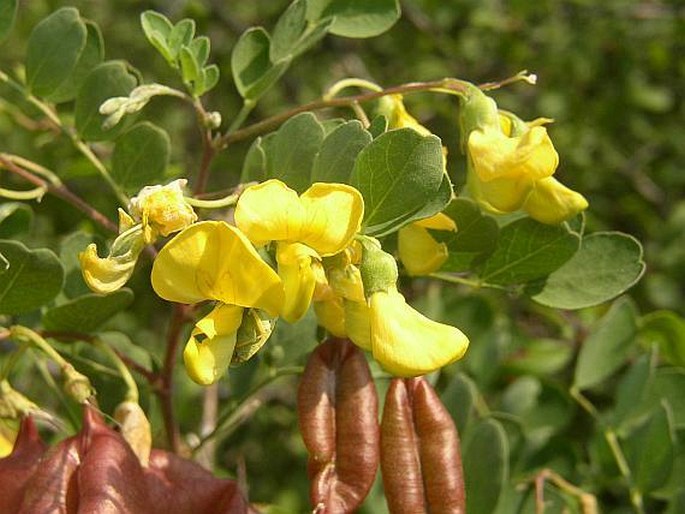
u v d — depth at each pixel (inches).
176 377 11.3
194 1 14.0
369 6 7.3
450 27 16.7
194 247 5.0
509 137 6.3
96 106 7.4
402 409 5.8
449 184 5.8
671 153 16.8
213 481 5.8
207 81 6.6
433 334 5.2
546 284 6.9
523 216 6.8
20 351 6.3
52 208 10.1
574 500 7.9
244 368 8.0
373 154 5.7
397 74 17.2
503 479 7.2
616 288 6.9
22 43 16.0
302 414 5.7
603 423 8.5
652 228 14.5
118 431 6.0
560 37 16.4
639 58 16.9
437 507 5.7
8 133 11.1
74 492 5.5
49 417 6.3
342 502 5.6
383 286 5.4
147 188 5.4
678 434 8.4
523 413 9.3
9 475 5.8
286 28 7.0
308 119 6.2
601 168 15.9
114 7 17.1
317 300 5.6
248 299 5.1
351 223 5.3
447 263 6.7
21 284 6.3
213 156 6.8
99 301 6.6
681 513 7.9
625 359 8.8
